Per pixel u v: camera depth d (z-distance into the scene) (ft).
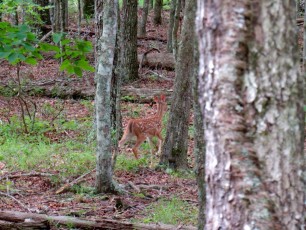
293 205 16.42
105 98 42.98
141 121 57.31
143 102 80.48
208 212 17.30
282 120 16.05
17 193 43.11
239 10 15.76
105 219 35.94
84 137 65.57
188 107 54.03
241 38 15.83
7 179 46.03
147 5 121.29
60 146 60.59
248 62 15.92
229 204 16.61
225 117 16.26
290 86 16.03
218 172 16.67
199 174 26.73
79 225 35.17
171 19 103.09
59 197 42.98
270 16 15.70
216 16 16.11
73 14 143.64
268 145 16.11
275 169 16.20
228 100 16.16
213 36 16.29
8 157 54.13
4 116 71.46
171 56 97.55
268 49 15.79
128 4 90.38
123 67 90.63
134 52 91.20
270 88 15.92
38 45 31.09
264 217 16.28
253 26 15.78
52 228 35.14
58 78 90.17
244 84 15.99
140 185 47.29
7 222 34.81
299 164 16.46
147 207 40.91
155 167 54.29
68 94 81.97
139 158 58.54
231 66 15.99
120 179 49.57
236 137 16.19
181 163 54.49
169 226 34.42
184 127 54.29
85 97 82.02
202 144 26.53
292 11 15.98
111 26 42.09
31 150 57.31
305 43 39.06
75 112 75.66
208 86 16.63
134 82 90.89
